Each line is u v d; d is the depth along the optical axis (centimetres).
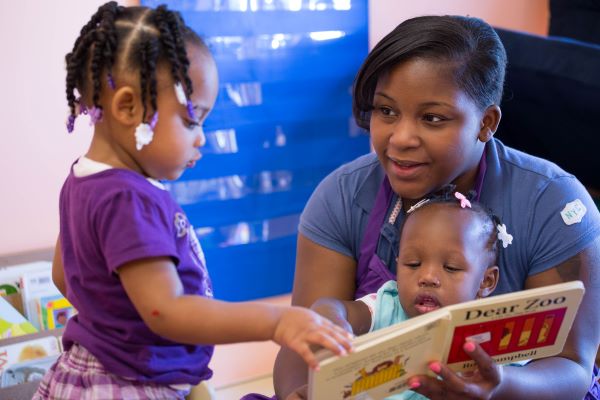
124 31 95
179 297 90
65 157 207
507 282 128
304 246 138
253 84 225
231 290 238
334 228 135
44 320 179
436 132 113
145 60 93
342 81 239
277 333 89
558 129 206
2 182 202
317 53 232
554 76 196
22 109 199
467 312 95
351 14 234
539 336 103
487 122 121
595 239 125
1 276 186
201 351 107
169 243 93
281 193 237
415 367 99
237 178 229
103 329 98
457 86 111
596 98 186
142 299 90
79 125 206
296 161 238
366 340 90
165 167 99
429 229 121
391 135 116
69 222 101
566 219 124
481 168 128
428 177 117
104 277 96
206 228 229
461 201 123
